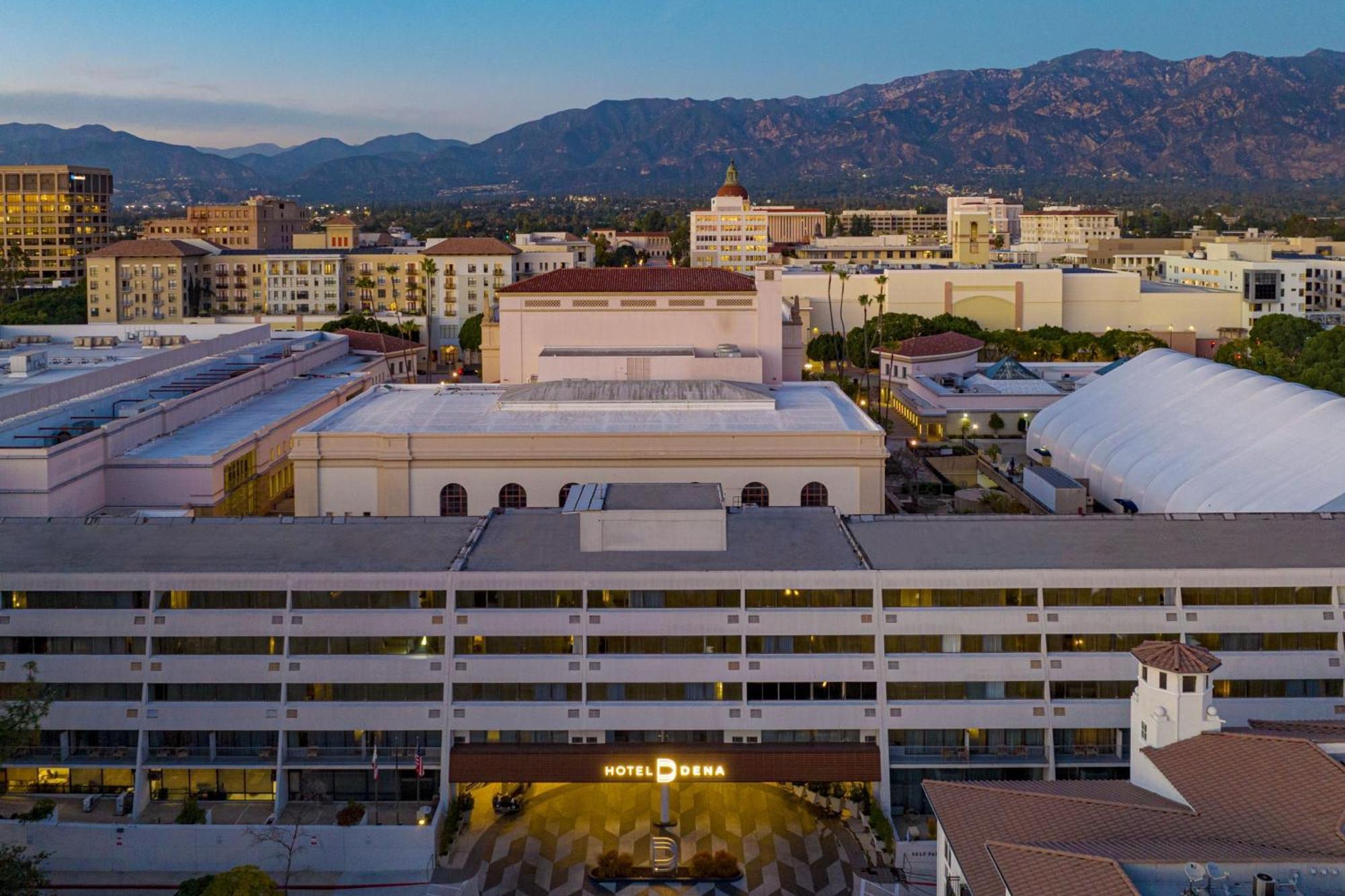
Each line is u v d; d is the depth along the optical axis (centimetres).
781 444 11462
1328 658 7800
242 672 7775
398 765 7756
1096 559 8206
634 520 8431
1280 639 7862
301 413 14600
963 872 5369
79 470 10844
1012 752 7825
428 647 7844
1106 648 7875
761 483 11538
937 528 9000
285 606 7875
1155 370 15375
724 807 7994
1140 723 6556
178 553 8369
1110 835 5397
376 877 7175
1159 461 12588
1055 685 7806
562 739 7812
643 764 7662
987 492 13762
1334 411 11862
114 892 7069
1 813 7612
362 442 11431
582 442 11419
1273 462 11381
